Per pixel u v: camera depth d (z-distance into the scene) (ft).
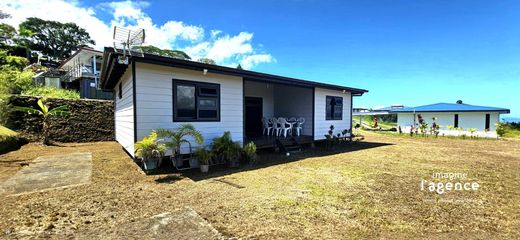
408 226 9.71
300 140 32.12
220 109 23.73
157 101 19.88
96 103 39.40
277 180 16.34
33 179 15.97
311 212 10.94
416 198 13.01
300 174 18.07
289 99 38.65
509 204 12.28
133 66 18.69
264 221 9.94
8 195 12.83
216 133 23.43
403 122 81.71
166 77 20.34
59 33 144.05
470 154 28.48
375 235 8.94
